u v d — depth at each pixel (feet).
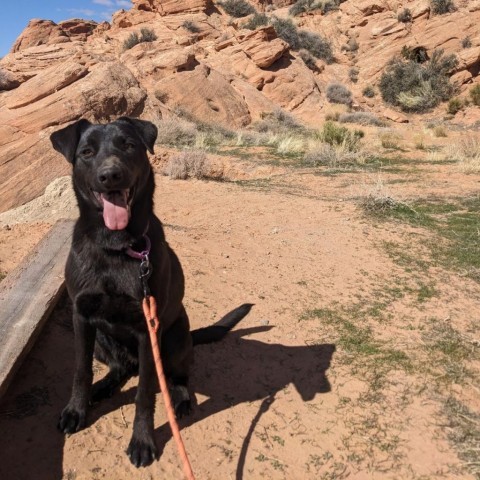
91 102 19.69
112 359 4.25
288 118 31.09
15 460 3.53
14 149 14.30
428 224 9.04
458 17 40.01
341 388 4.55
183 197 10.75
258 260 7.12
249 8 47.75
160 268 3.68
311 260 7.27
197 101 28.22
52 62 34.81
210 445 3.84
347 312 5.89
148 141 3.74
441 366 4.87
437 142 23.56
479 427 4.09
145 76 28.96
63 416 3.83
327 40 44.68
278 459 3.76
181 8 44.88
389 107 37.65
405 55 40.47
